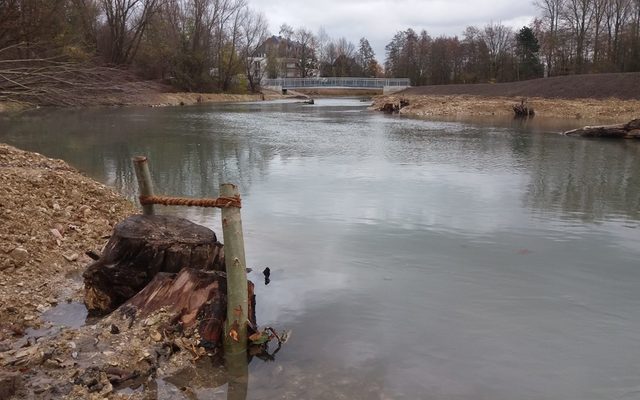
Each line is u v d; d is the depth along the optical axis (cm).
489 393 413
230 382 421
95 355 439
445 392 412
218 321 473
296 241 770
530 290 609
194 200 570
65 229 714
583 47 7300
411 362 455
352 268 667
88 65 1421
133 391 404
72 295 565
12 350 442
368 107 5212
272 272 649
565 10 7538
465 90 5809
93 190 909
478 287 615
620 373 443
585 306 569
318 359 458
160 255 541
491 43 8931
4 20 1616
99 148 1812
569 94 4444
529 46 8200
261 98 7400
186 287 504
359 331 507
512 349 479
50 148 1777
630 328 521
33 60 1321
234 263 459
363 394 408
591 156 1700
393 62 10838
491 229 848
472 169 1427
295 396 404
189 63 6575
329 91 9312
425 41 9981
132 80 1650
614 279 644
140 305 505
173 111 4225
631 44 5988
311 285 613
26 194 766
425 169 1419
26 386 392
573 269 675
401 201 1030
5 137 2041
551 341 495
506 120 3466
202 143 2002
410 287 612
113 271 531
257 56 9362
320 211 943
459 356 465
